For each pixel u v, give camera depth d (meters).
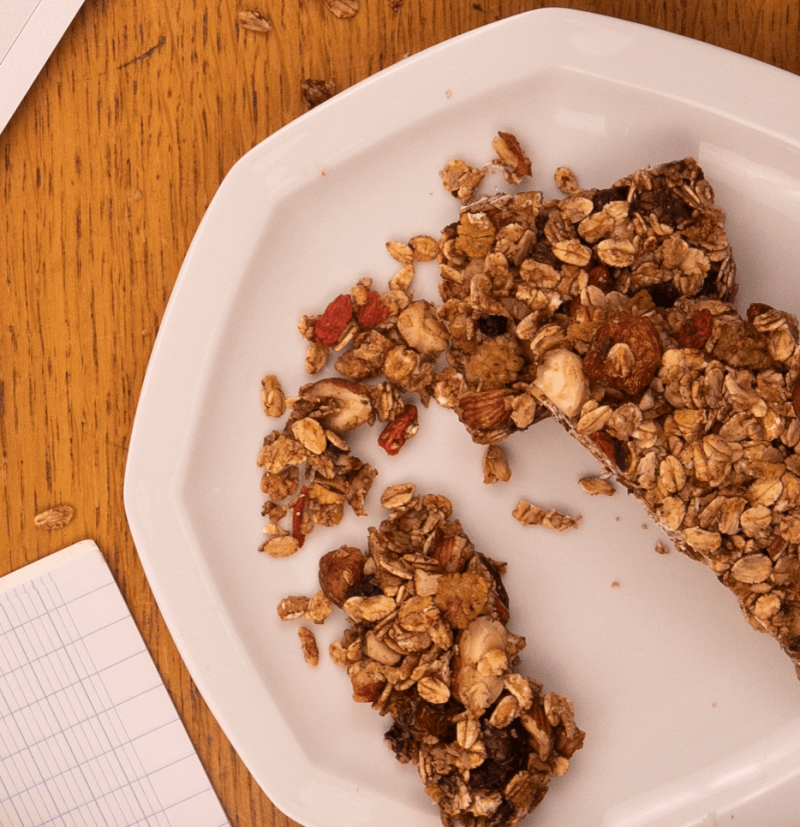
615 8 0.48
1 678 0.50
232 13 0.48
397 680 0.46
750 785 0.48
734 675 0.49
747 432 0.44
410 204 0.48
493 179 0.48
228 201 0.47
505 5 0.48
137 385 0.49
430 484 0.49
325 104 0.46
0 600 0.49
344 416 0.47
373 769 0.49
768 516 0.44
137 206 0.49
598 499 0.49
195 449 0.48
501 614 0.47
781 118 0.46
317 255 0.48
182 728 0.50
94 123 0.49
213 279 0.47
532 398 0.45
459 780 0.46
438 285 0.48
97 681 0.50
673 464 0.44
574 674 0.49
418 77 0.46
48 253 0.49
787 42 0.48
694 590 0.49
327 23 0.48
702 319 0.44
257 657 0.48
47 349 0.49
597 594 0.49
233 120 0.48
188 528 0.48
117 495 0.49
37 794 0.50
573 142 0.48
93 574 0.49
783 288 0.48
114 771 0.50
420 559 0.47
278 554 0.48
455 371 0.48
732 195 0.47
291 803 0.48
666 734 0.49
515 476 0.49
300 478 0.49
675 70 0.46
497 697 0.46
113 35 0.48
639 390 0.44
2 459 0.49
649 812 0.49
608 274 0.45
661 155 0.47
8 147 0.49
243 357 0.48
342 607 0.47
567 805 0.49
